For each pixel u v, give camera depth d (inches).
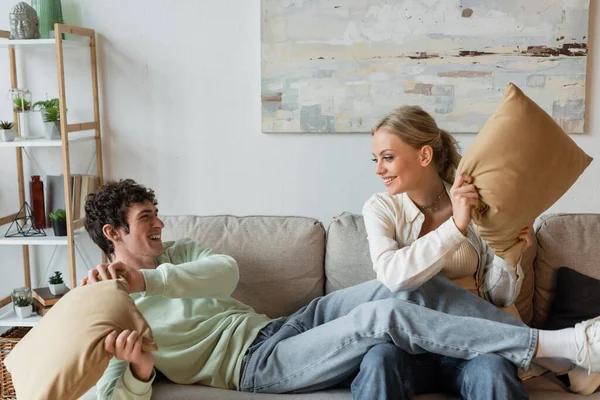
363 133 117.7
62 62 109.4
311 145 119.3
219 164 122.0
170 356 78.1
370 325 71.3
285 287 91.7
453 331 69.9
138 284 75.0
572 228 90.2
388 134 79.2
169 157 122.6
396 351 69.9
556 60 111.8
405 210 82.4
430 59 113.7
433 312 71.2
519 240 75.3
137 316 65.0
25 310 114.2
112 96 122.0
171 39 119.7
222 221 95.9
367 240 91.0
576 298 84.9
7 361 67.1
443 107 114.5
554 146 69.1
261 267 91.7
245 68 119.1
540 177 68.8
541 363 73.3
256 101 119.6
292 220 95.3
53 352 62.1
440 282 77.7
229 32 118.6
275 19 115.3
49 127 114.3
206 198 123.1
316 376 74.2
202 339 80.1
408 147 79.0
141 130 122.4
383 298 78.7
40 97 123.3
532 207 70.1
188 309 81.6
